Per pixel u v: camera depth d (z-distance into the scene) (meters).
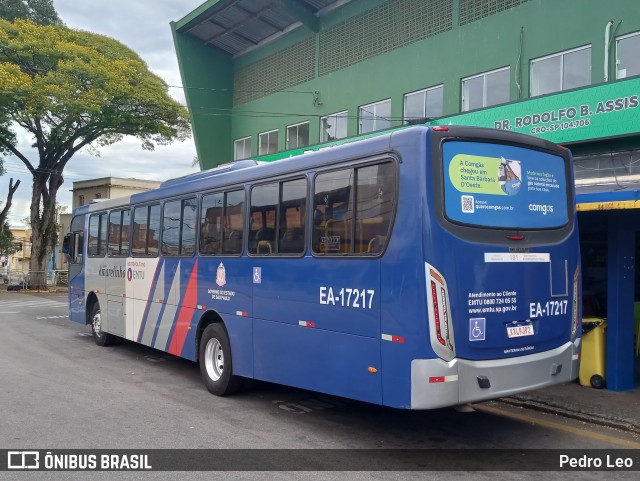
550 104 12.05
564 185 6.43
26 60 29.64
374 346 5.61
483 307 5.46
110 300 11.89
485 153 5.71
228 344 7.98
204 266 8.59
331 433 6.52
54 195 36.62
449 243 5.30
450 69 14.96
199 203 8.83
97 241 12.63
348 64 18.38
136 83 31.14
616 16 11.60
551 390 8.31
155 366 10.38
